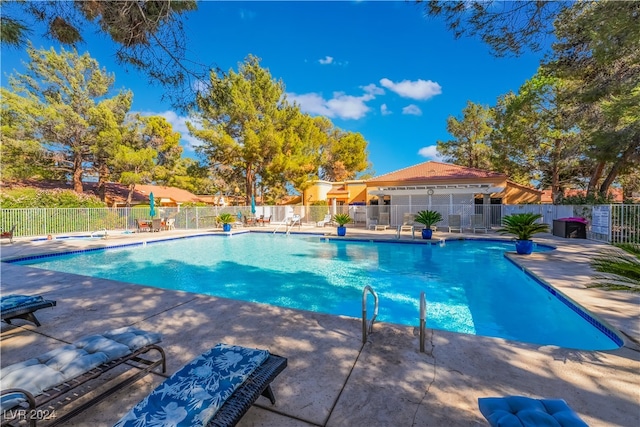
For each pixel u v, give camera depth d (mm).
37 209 16688
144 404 1901
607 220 11930
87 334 3898
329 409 2367
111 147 22828
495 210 20266
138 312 4609
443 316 5754
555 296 5750
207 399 1933
